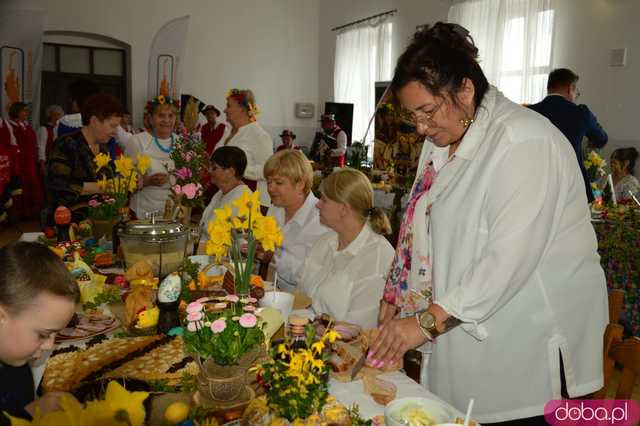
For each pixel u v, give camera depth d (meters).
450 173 1.45
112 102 3.13
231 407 1.14
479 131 1.38
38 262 1.08
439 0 8.05
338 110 10.02
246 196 1.72
